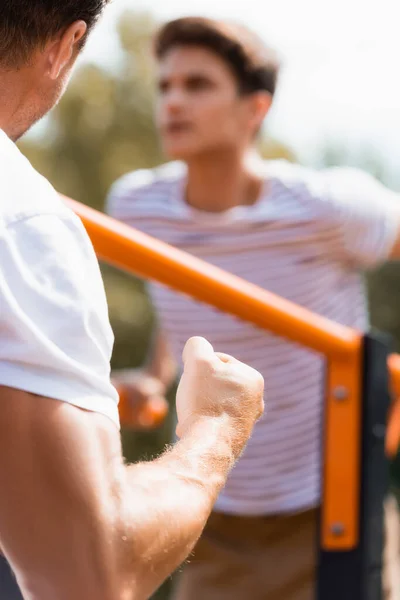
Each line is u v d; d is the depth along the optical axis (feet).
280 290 7.15
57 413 2.51
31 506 2.46
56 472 2.47
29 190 2.65
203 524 2.75
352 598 5.60
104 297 2.74
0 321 2.50
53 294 2.56
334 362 5.60
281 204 7.08
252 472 7.07
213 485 2.81
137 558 2.54
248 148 7.40
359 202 7.06
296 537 7.06
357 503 5.64
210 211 7.37
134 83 46.93
